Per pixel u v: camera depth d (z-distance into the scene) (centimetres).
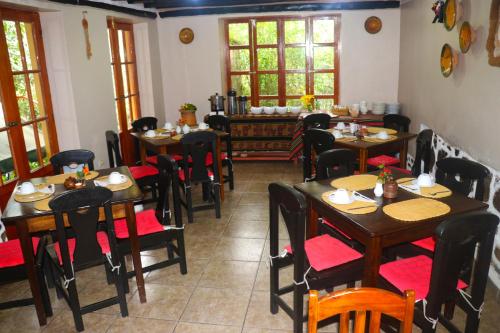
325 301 129
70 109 431
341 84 596
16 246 261
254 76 620
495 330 236
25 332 250
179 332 244
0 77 353
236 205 438
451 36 363
